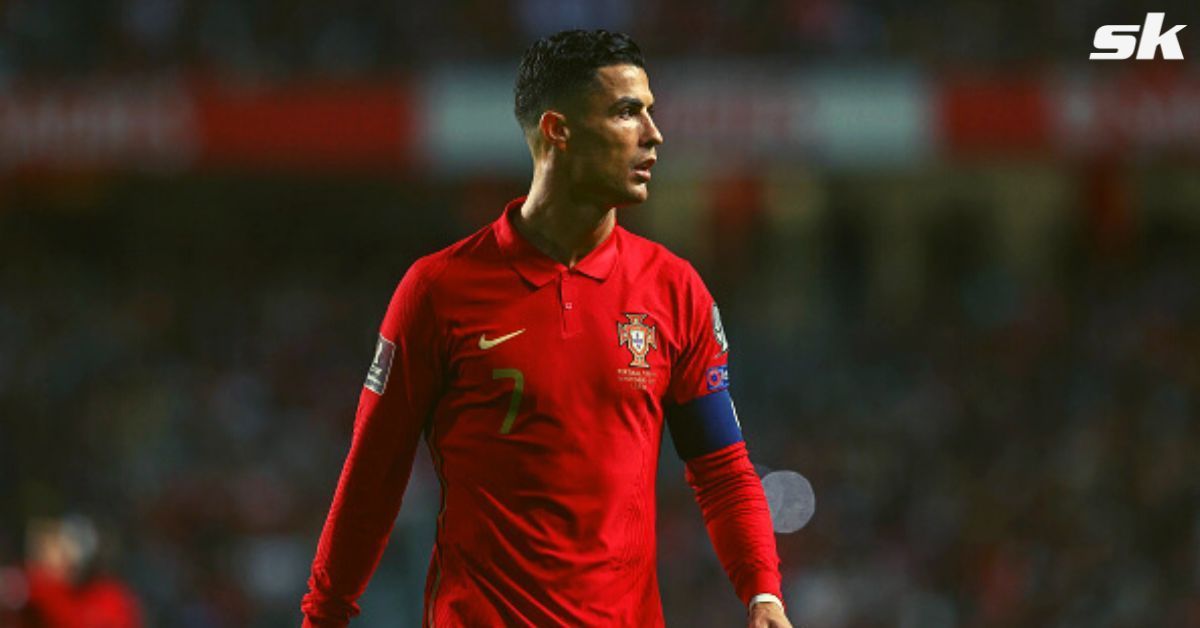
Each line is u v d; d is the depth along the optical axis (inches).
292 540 2006.6
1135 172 3196.4
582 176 384.5
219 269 3243.1
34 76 2511.1
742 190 3176.7
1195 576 1819.6
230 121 2440.9
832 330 2878.9
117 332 2652.6
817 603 1911.9
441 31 2701.8
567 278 387.2
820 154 2449.6
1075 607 1841.8
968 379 2534.5
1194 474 2028.8
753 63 2455.7
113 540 1717.5
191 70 2593.5
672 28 2701.8
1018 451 2230.6
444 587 388.5
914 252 3408.0
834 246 3415.4
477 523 383.2
